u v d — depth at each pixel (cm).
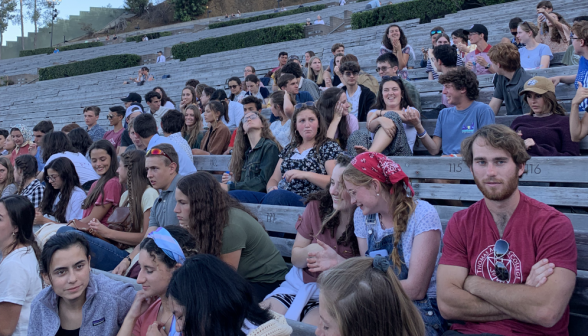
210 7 5297
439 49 614
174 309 204
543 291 213
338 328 173
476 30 700
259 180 481
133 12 5850
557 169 369
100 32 5712
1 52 5794
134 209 438
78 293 282
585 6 1057
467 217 247
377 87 662
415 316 178
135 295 297
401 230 263
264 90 936
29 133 908
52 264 277
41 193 586
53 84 2353
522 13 1133
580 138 403
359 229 296
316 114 434
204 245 315
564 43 720
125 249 439
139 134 583
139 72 1878
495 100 537
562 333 229
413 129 489
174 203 397
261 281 337
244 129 492
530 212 233
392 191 267
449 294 237
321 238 320
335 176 307
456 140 461
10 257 339
